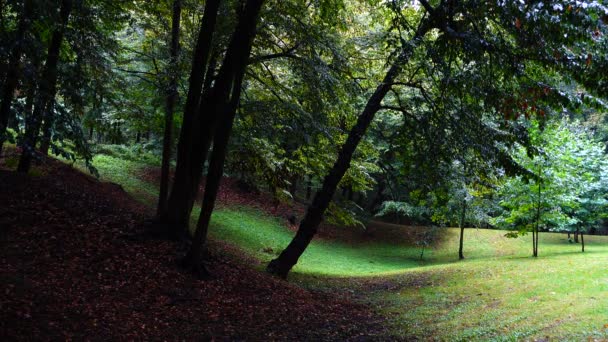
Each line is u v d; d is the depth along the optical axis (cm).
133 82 1577
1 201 1055
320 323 963
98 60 1127
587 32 705
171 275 963
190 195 1169
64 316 677
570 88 935
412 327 987
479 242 2970
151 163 2734
